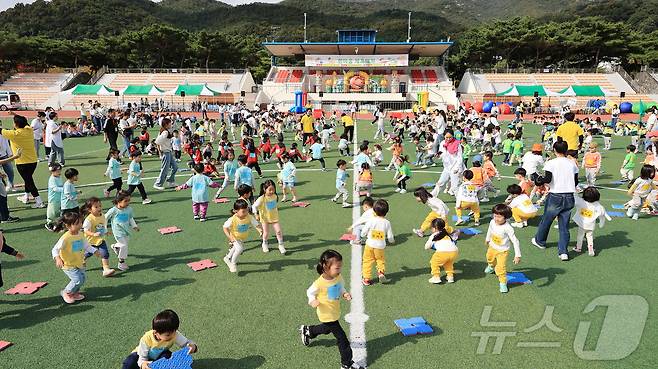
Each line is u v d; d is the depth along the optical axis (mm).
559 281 6531
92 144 23359
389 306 5820
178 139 18375
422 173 15484
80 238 5996
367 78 54125
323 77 57750
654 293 6094
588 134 19219
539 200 10320
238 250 6879
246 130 21391
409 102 51062
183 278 6742
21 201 11414
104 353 4801
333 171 15852
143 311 5734
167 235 8773
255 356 4738
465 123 27328
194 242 8359
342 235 8695
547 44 67188
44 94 56875
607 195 11977
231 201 11531
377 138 25922
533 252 7770
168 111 44531
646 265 7086
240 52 79188
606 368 4500
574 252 7738
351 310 5715
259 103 52688
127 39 70812
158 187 12945
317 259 7457
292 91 54844
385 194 12266
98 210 6793
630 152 13148
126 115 19375
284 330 5250
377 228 6324
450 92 53031
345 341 4543
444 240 6348
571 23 69750
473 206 9266
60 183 9156
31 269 7145
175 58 76500
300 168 16578
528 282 6441
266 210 7602
